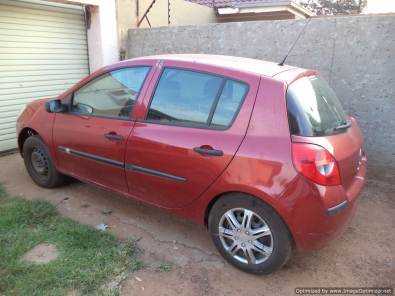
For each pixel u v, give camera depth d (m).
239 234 3.21
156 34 7.78
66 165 4.48
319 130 3.05
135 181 3.74
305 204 2.84
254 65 3.42
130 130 3.67
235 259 3.30
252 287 3.15
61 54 7.49
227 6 11.94
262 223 3.08
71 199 4.64
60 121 4.40
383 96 5.42
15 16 6.51
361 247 3.78
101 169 4.03
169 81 3.55
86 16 7.80
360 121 5.67
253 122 3.04
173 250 3.62
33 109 4.89
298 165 2.83
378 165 5.65
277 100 3.00
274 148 2.92
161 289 3.08
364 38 5.39
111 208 4.43
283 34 6.17
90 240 3.65
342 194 2.98
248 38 6.57
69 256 3.40
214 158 3.13
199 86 3.37
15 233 3.76
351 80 5.62
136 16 8.61
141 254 3.54
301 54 6.00
